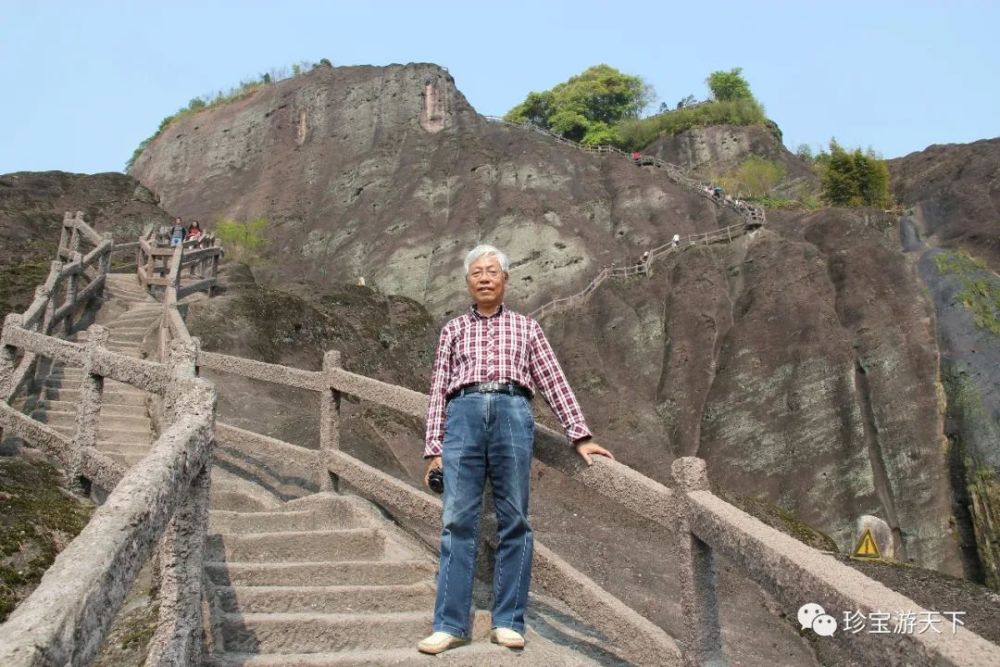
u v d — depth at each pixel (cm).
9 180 2573
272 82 5566
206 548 463
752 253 3212
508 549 367
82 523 546
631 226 3716
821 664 645
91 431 606
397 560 476
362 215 4075
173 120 5709
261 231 4141
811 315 2778
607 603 356
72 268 1209
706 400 2716
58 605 168
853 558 780
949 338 2631
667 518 322
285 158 4775
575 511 1008
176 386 383
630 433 2616
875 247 3025
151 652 288
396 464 1138
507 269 398
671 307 3109
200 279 1644
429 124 4653
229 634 357
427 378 1934
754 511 1100
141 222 2520
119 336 1241
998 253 2934
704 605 304
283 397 1241
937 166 3706
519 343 380
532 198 3788
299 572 445
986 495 2241
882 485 2391
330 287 1995
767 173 4534
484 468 368
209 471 325
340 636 374
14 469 593
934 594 686
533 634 394
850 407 2519
